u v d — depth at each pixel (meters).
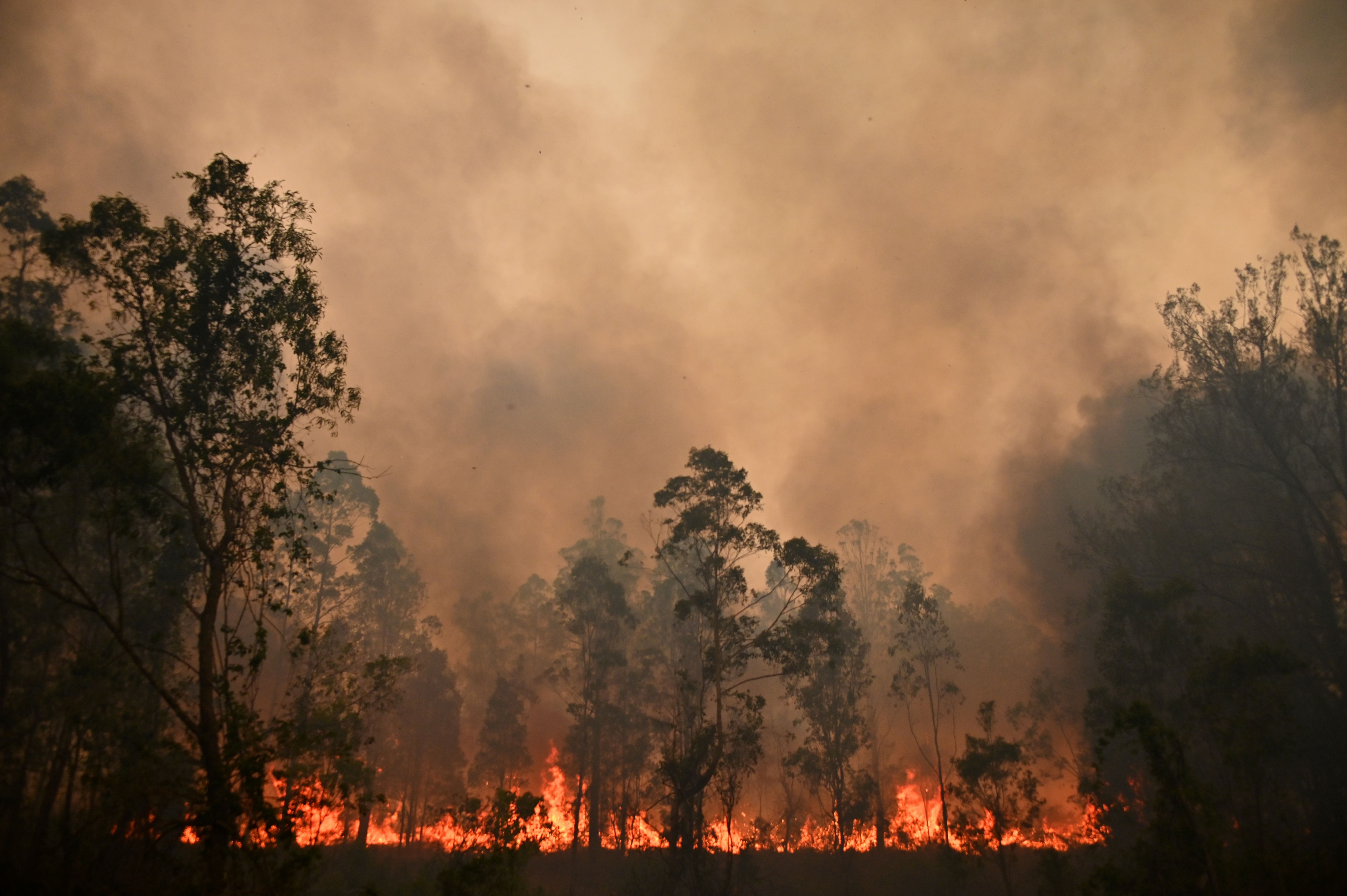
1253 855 22.61
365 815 23.66
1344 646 31.66
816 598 38.84
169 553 26.58
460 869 22.97
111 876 18.66
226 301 22.75
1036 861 40.09
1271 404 35.00
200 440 22.36
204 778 19.59
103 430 20.23
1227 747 25.88
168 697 19.30
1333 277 34.12
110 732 21.94
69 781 20.75
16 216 28.42
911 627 47.81
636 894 36.31
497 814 24.33
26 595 24.12
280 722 20.22
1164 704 31.53
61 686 22.67
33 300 27.88
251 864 19.22
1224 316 36.69
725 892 32.19
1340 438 33.25
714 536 38.19
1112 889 22.84
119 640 19.48
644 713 51.59
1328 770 30.50
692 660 53.16
